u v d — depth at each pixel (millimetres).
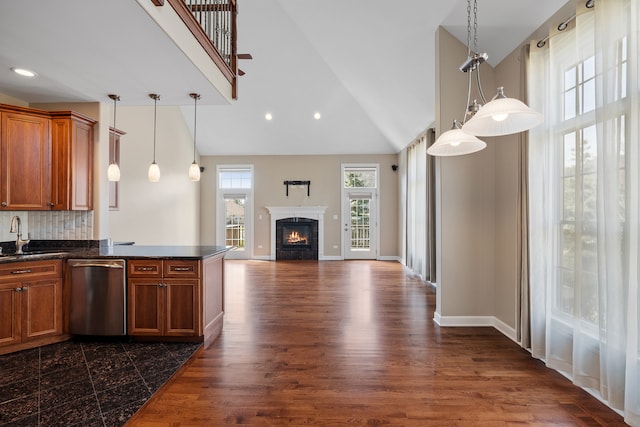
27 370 2682
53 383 2480
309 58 6227
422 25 3748
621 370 2004
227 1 3756
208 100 3768
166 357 2941
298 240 8961
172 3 2430
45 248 3750
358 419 2078
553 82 2662
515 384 2502
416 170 6707
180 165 7629
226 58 3811
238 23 5316
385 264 8156
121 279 3238
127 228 5688
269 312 4281
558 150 2658
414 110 5789
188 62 2816
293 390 2404
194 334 3246
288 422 2045
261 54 6098
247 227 9000
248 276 6660
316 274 6867
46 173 3473
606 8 2053
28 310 3072
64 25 2254
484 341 3318
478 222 3748
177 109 7461
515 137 3326
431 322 3893
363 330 3631
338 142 8625
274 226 8922
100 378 2564
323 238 8961
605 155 2057
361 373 2662
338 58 5426
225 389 2414
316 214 8922
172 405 2211
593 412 2154
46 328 3170
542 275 2842
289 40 5738
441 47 3701
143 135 6125
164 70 2965
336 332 3570
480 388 2445
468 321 3762
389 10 3693
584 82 2404
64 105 3812
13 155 3307
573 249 2557
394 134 7641
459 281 3764
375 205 8961
